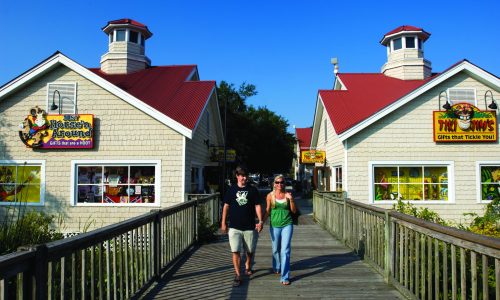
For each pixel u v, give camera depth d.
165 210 6.93
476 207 14.12
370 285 6.19
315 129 22.89
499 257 3.19
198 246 9.75
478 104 14.41
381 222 6.75
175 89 17.62
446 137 14.22
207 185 19.06
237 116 32.22
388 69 21.33
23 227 7.86
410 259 5.32
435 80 14.24
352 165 14.36
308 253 8.68
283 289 6.04
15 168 13.51
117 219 13.28
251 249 6.51
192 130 13.34
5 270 2.78
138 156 13.38
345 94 18.86
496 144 14.29
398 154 14.35
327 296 5.68
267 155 36.69
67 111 13.51
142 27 21.48
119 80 19.56
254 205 6.53
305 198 29.53
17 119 13.54
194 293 5.86
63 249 3.57
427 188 14.44
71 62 13.34
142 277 5.75
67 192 13.38
